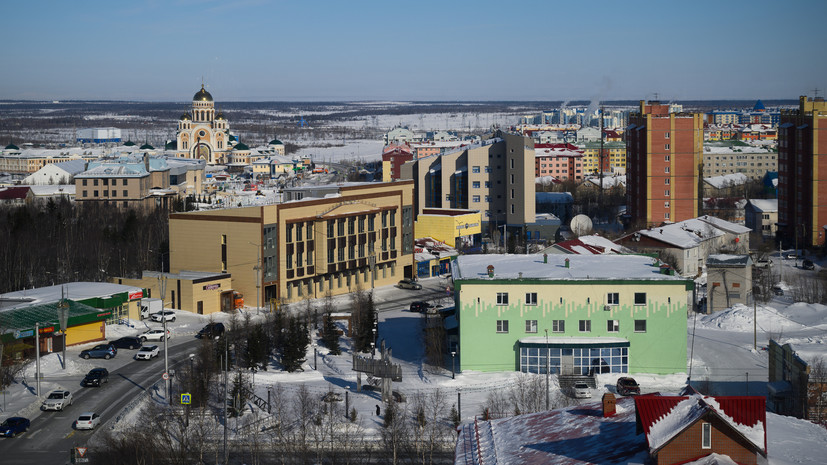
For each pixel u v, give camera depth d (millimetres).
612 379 111500
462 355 115938
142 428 91438
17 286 172125
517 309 115312
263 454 87875
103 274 183750
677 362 113938
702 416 50406
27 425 96875
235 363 121188
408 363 124188
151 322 147125
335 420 96562
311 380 115375
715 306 158500
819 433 57469
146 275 159500
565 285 114688
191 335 139250
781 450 53094
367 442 90688
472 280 115500
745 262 157250
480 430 64312
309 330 139375
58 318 126250
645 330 114438
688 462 50469
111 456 84562
